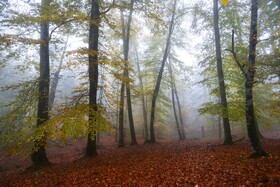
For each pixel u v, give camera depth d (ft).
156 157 36.11
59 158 48.80
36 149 28.66
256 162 24.75
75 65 28.94
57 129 25.73
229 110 40.09
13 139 29.37
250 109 27.99
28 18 28.48
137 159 35.32
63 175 28.35
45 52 36.81
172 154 37.76
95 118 28.89
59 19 30.27
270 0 47.26
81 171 29.43
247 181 19.34
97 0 33.88
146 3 40.55
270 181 18.47
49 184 25.23
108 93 33.60
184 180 22.13
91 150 38.93
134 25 56.08
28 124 29.55
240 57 42.29
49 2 32.96
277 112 32.07
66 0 34.06
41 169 32.96
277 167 21.84
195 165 27.55
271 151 30.19
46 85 35.96
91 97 34.73
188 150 40.96
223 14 47.80
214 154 33.19
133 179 24.39
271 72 30.22
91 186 23.27
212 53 53.21
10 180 29.37
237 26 47.57
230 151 33.99
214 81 54.95
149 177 24.59
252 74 28.09
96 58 33.53
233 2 45.09
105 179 25.20
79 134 25.91
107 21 36.45
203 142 57.36
